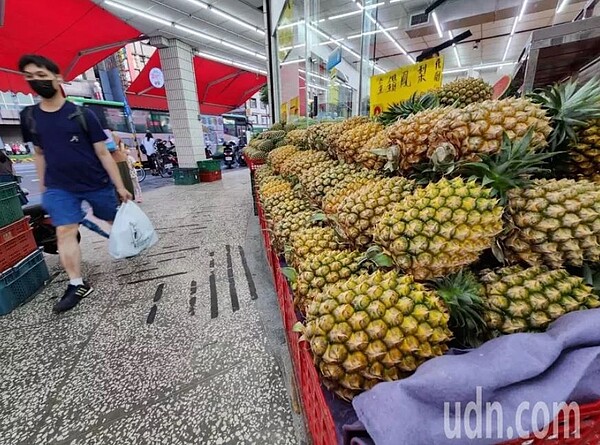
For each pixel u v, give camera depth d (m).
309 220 1.36
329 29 7.64
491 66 13.45
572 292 0.66
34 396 1.37
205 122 14.59
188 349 1.63
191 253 3.06
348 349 0.62
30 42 5.37
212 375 1.44
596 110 0.84
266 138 3.68
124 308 2.08
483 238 0.69
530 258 0.73
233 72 12.08
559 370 0.49
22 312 2.10
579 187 0.71
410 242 0.71
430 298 0.68
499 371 0.49
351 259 0.94
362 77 3.06
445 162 0.85
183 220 4.38
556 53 1.37
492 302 0.69
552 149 0.92
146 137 10.97
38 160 2.18
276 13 5.28
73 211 2.20
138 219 2.73
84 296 2.23
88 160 2.22
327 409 0.61
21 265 2.27
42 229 3.06
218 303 2.09
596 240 0.65
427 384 0.49
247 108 22.61
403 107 1.38
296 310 1.04
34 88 1.93
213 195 6.49
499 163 0.76
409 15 7.39
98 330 1.84
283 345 1.61
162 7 5.88
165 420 1.22
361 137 1.36
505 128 0.78
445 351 0.65
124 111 9.80
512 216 0.74
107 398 1.34
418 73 1.88
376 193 0.95
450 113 0.88
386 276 0.73
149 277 2.56
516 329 0.65
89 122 2.17
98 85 12.67
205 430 1.17
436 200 0.73
